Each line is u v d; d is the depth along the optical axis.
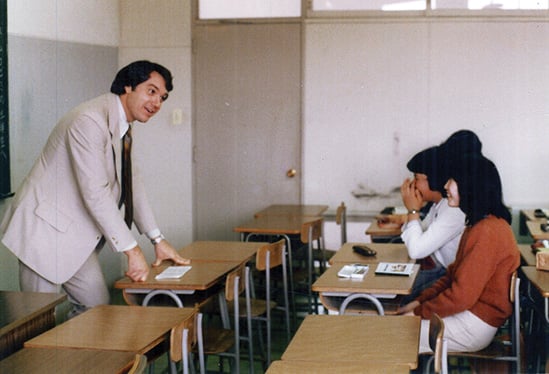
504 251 3.29
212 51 6.89
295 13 6.78
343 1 6.70
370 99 6.73
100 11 6.34
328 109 6.80
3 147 4.53
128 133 3.64
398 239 5.25
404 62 6.64
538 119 6.47
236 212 7.00
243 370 4.30
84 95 5.96
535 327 3.79
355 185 6.84
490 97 6.53
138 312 2.85
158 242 3.92
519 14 6.43
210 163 6.98
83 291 3.64
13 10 4.79
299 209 6.41
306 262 5.64
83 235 3.56
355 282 3.51
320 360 2.30
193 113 6.95
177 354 2.59
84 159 3.41
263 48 6.85
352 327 2.64
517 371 3.28
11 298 2.87
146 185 7.03
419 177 3.95
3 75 4.51
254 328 4.86
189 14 6.86
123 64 6.84
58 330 2.63
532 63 6.45
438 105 6.62
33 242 3.51
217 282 3.84
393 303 3.65
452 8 6.52
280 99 6.86
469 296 3.26
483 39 6.49
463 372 4.06
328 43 6.74
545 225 4.99
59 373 2.21
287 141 6.89
